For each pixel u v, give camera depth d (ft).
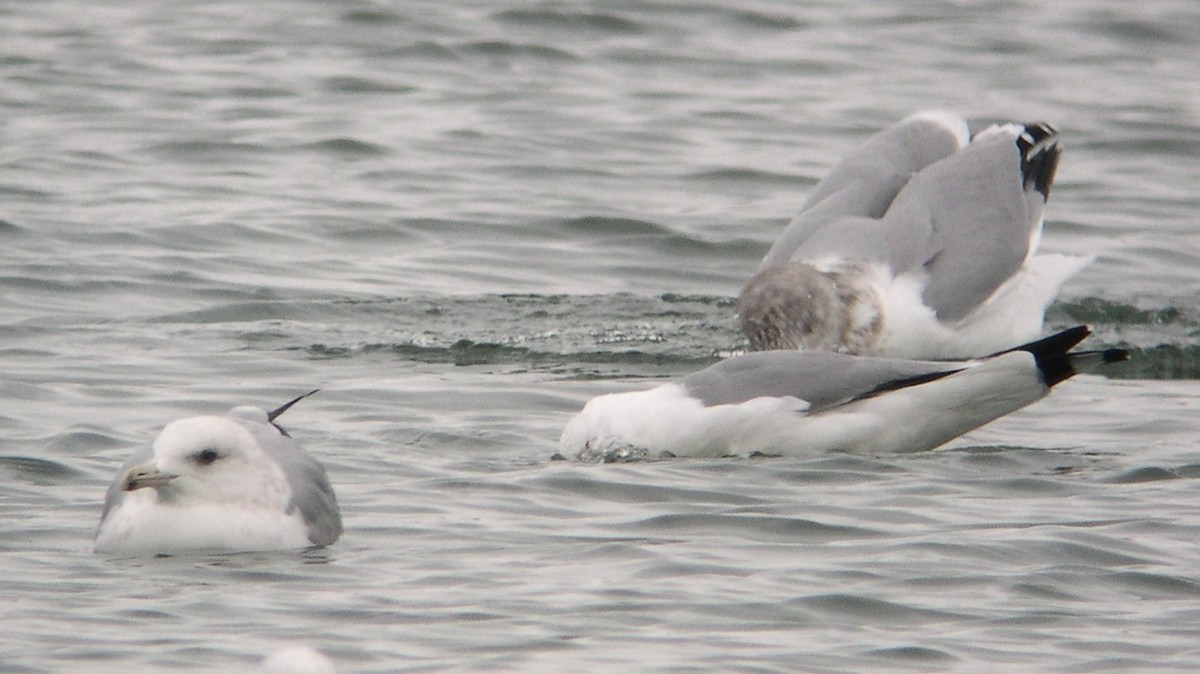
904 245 52.60
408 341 50.88
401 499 36.14
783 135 77.56
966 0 105.81
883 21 99.96
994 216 53.83
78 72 82.99
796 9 101.45
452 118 78.33
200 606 29.37
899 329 50.78
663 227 64.75
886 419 40.29
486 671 26.50
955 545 33.01
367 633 28.12
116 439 40.24
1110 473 38.60
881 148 57.16
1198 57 94.22
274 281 57.06
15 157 69.46
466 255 61.41
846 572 31.48
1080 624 28.99
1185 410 45.16
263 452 33.76
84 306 53.42
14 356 47.55
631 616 29.09
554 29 94.17
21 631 27.89
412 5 96.89
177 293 55.26
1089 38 97.19
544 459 39.78
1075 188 71.36
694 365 49.26
